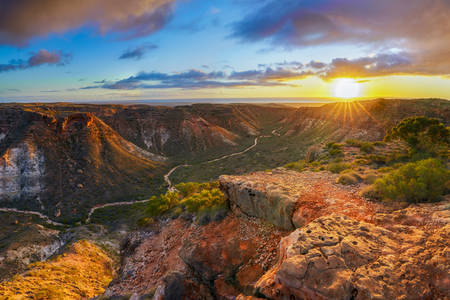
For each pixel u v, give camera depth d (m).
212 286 10.34
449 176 9.98
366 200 10.81
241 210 14.41
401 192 10.02
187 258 11.84
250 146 146.75
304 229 7.34
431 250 5.70
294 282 5.64
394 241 6.44
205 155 138.25
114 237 48.94
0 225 61.81
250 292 7.96
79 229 53.53
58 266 26.36
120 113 171.62
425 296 4.70
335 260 5.83
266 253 10.50
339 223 7.54
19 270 40.62
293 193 12.12
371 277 5.21
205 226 14.93
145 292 12.59
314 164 28.05
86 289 22.48
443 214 7.56
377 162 24.12
